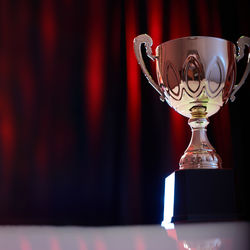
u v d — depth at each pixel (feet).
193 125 2.89
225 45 2.84
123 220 6.09
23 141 6.63
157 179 6.09
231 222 2.28
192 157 2.68
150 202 6.10
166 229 2.37
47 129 6.63
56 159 6.55
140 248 1.86
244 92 5.61
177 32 6.30
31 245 2.07
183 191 2.42
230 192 2.42
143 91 6.24
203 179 2.43
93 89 6.54
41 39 6.80
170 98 2.99
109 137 6.41
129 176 6.15
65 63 6.71
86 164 6.45
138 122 6.15
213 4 6.27
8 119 6.67
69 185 6.48
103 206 6.34
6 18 6.87
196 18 6.30
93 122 6.48
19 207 6.50
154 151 6.14
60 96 6.66
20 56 6.80
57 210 6.46
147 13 6.38
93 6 6.68
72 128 6.58
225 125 5.83
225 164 5.78
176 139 6.03
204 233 2.00
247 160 5.60
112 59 6.53
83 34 6.70
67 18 6.81
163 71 2.91
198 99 2.85
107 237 2.16
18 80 6.75
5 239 2.20
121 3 6.61
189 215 2.37
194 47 2.78
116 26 6.57
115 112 6.45
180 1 6.36
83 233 2.39
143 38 3.19
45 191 6.52
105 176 6.38
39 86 6.72
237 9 5.93
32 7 6.88
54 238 2.18
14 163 6.59
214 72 2.79
